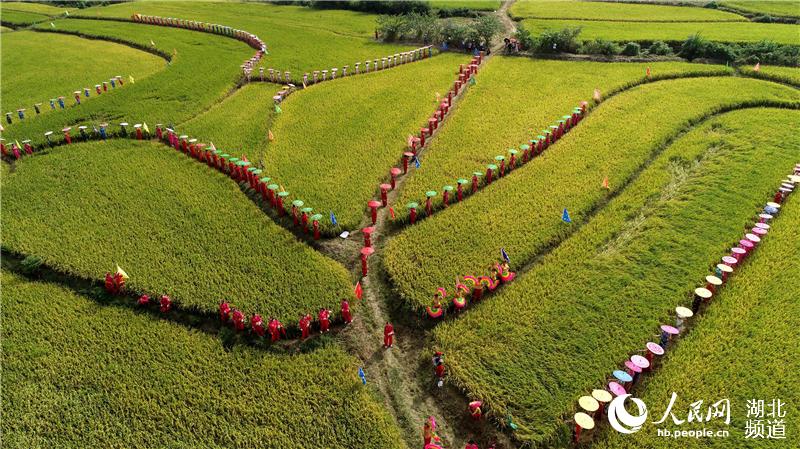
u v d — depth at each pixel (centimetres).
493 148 3316
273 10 8106
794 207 2625
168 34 6384
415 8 7325
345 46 5819
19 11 8062
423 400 1861
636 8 7325
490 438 1725
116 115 3962
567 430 1686
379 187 3009
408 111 3934
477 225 2625
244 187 3042
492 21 5531
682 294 2148
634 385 1822
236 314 2066
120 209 2820
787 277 2181
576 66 4822
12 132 3675
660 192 2825
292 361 1966
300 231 2688
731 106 3759
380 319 2192
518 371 1880
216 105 4228
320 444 1680
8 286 2341
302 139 3538
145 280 2319
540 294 2195
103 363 1953
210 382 1883
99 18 7400
